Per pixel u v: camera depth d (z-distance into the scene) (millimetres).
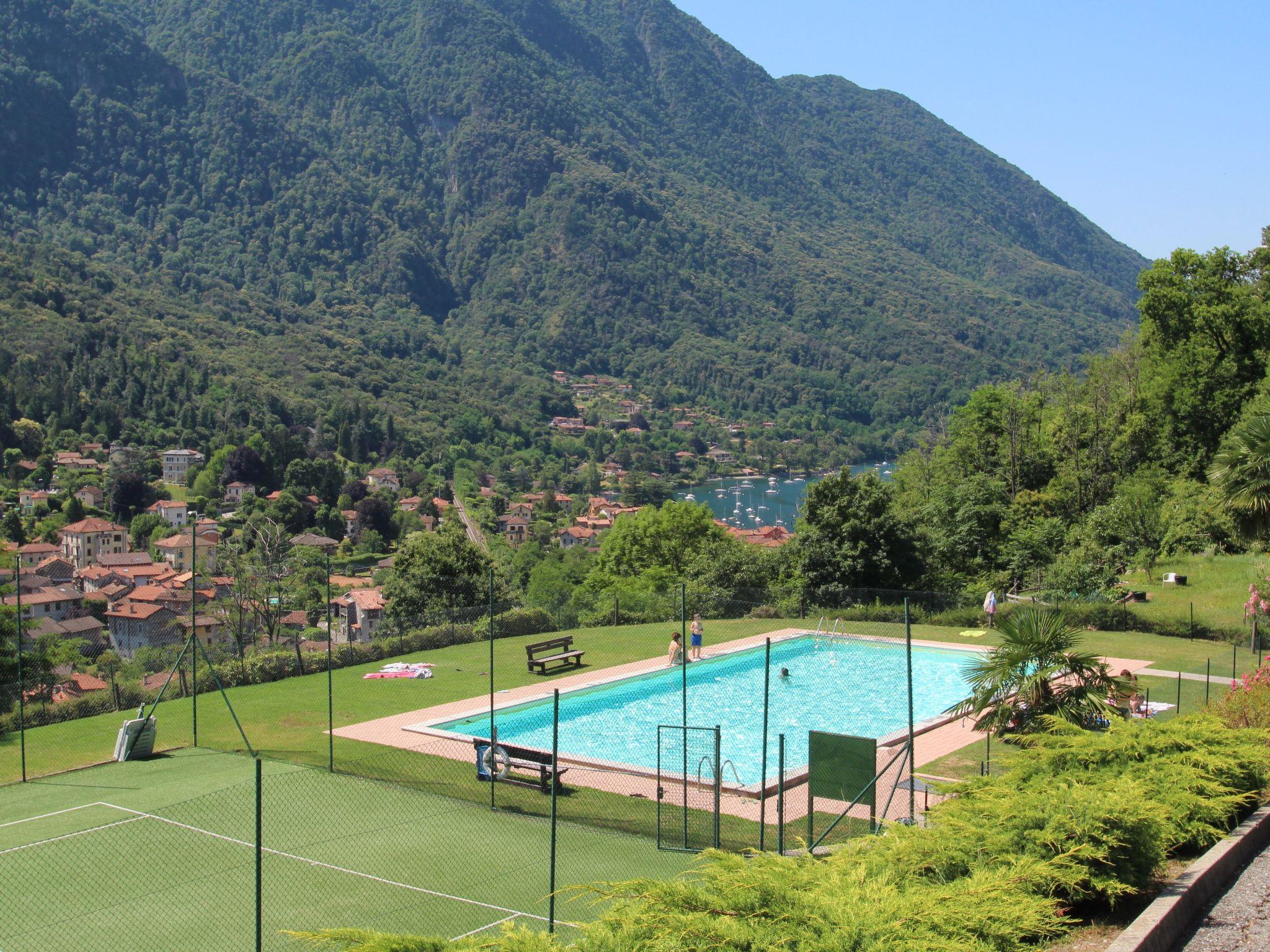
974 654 32094
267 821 16609
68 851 15219
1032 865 8688
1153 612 34469
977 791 10852
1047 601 38531
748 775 19453
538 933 8398
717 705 26531
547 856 14742
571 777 19531
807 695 27625
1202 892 9070
